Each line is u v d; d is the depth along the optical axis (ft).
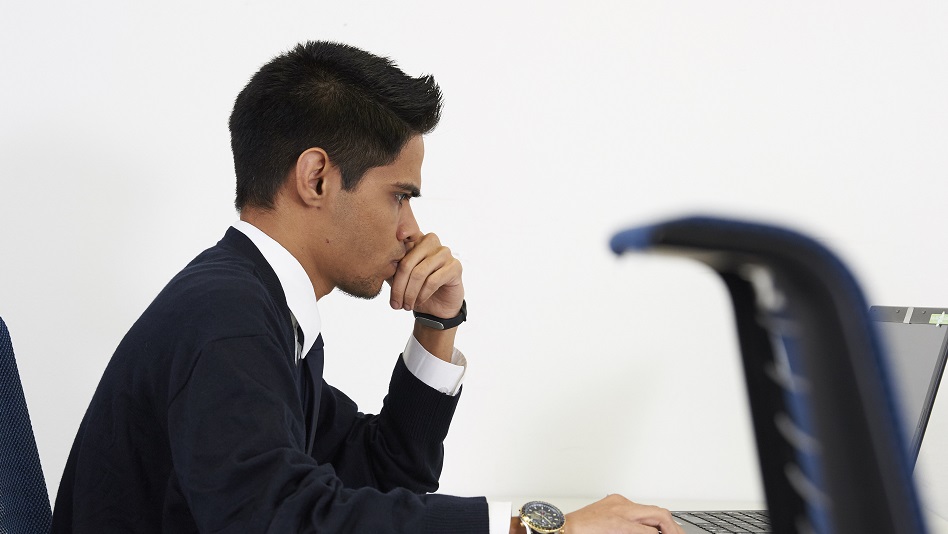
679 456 5.67
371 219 3.24
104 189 5.47
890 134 5.61
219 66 5.51
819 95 5.60
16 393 3.22
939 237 5.62
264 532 2.24
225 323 2.55
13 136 5.41
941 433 5.10
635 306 5.63
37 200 5.43
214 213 5.56
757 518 4.26
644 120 5.60
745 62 5.59
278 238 3.21
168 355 2.62
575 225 5.62
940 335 4.15
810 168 5.62
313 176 3.15
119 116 5.47
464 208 5.60
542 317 5.63
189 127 5.51
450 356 3.98
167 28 5.47
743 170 5.63
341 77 3.15
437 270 3.74
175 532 2.71
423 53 5.57
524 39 5.57
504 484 5.67
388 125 3.16
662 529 2.72
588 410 5.66
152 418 2.69
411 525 2.35
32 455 3.25
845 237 5.63
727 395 5.65
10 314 5.43
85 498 2.75
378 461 3.88
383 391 5.67
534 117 5.59
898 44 5.58
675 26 5.58
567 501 5.40
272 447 2.35
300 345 3.21
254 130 3.20
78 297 5.47
